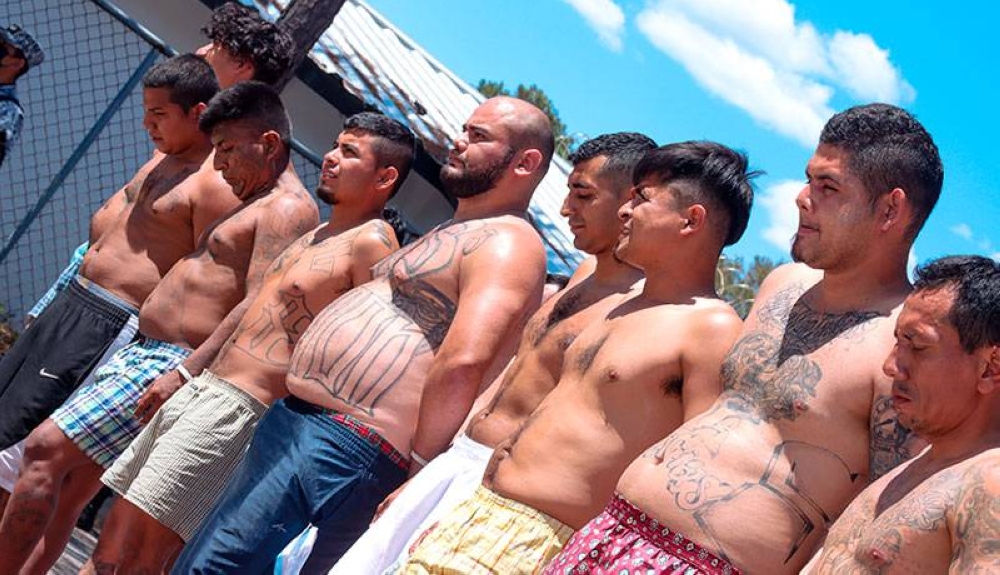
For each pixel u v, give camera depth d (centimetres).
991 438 275
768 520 312
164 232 590
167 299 557
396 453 452
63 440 539
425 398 433
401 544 409
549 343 409
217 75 652
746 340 338
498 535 373
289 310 507
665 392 364
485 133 464
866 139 323
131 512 506
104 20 1041
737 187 379
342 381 454
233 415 505
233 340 517
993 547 252
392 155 521
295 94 1026
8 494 578
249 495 448
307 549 449
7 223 1030
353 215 521
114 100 1020
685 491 321
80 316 586
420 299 458
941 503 267
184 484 500
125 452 525
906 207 321
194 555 445
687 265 378
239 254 552
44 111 1037
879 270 324
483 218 465
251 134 553
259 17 667
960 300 275
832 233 323
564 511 367
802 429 315
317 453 447
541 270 455
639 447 364
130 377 546
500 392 418
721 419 328
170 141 593
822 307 329
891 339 313
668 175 380
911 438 301
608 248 416
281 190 556
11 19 1041
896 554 270
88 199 1030
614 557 329
